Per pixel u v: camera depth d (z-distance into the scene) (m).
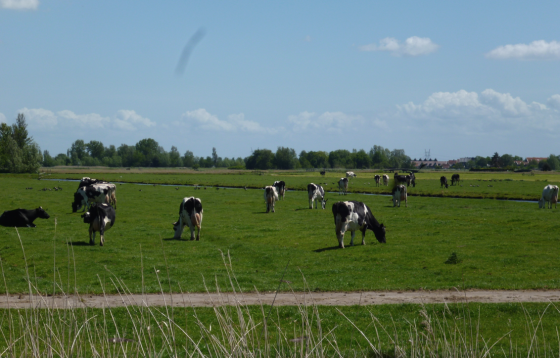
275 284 15.98
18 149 121.62
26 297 13.57
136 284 15.85
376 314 12.37
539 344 10.01
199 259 20.86
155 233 28.02
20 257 20.66
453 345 7.44
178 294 14.45
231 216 36.72
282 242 25.39
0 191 59.56
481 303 13.23
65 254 21.22
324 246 24.06
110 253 21.73
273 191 39.56
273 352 8.70
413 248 22.81
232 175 127.06
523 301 13.44
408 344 9.71
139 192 61.75
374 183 82.69
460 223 31.45
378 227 24.39
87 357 7.41
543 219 32.91
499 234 26.81
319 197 42.94
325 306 13.12
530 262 19.20
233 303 13.06
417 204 46.12
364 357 7.88
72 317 7.28
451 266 18.88
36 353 6.45
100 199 41.00
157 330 10.67
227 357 6.21
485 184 79.94
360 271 18.27
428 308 12.76
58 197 52.41
